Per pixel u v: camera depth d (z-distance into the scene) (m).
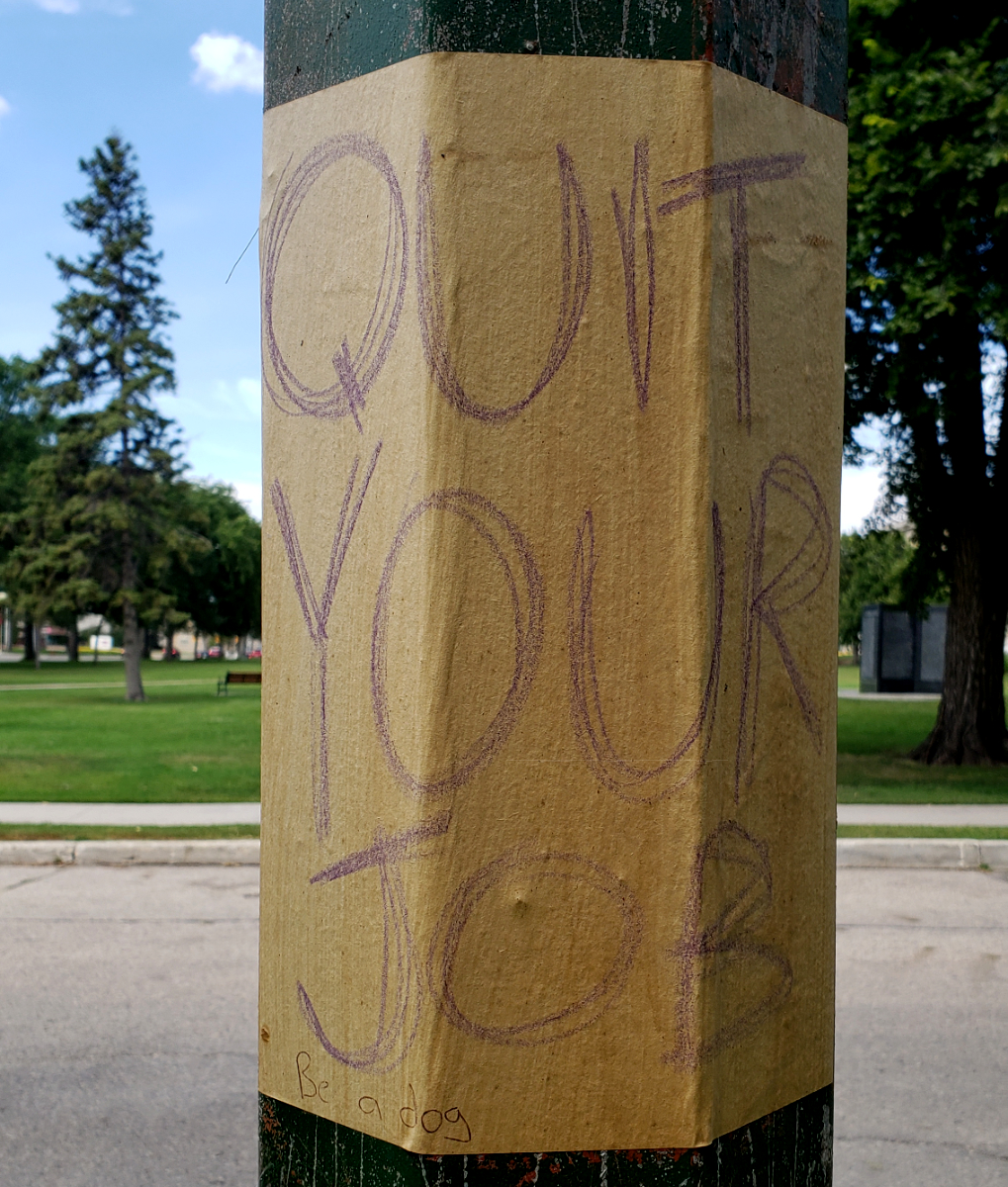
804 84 1.65
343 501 1.55
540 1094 1.43
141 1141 3.93
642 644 1.44
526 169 1.45
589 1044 1.43
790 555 1.59
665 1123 1.44
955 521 15.09
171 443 33.41
